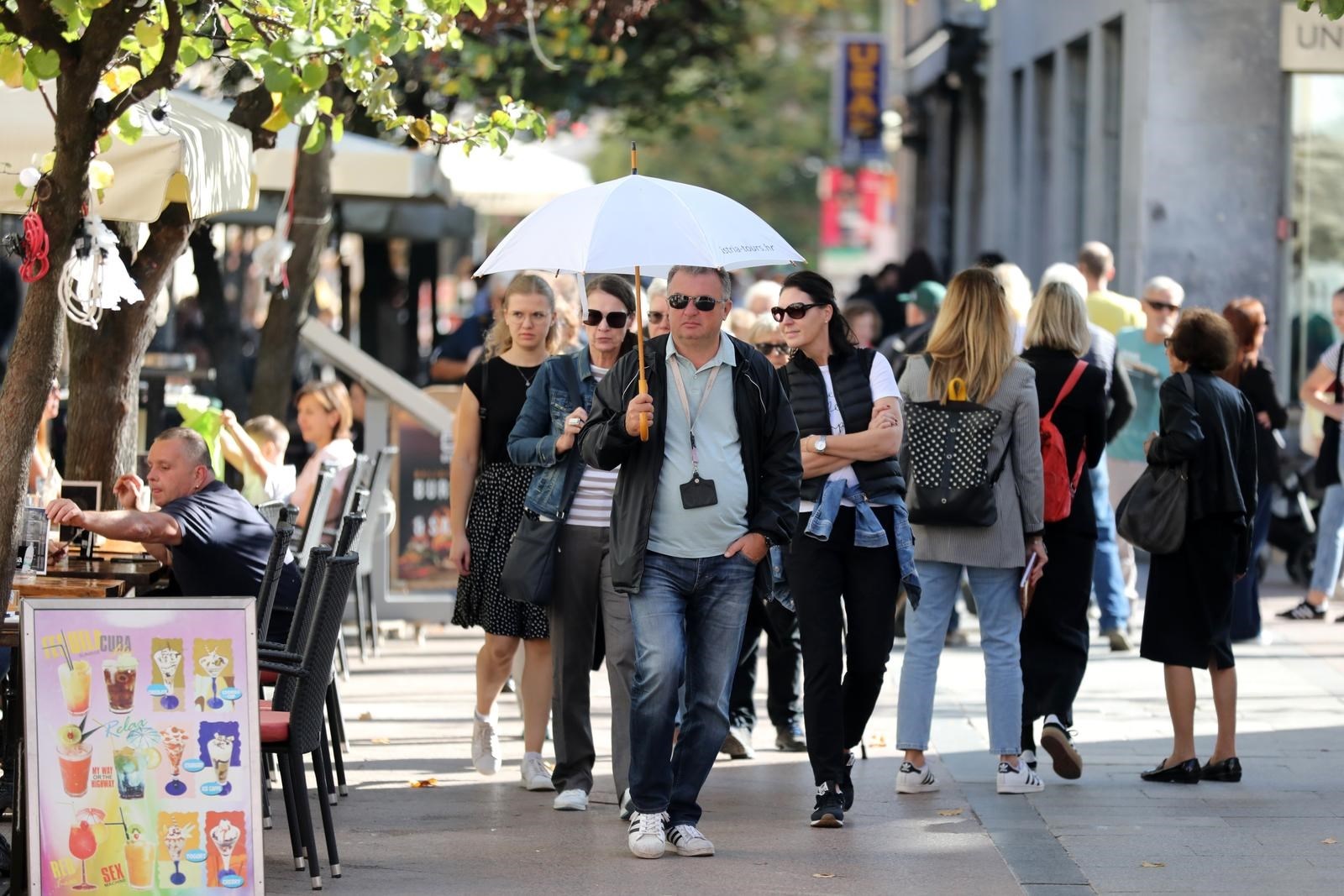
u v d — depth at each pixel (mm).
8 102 23609
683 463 20844
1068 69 65312
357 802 24312
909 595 22922
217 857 18016
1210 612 25531
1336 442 40938
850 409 22750
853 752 27922
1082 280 30859
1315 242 51719
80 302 22109
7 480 19203
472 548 25094
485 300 55938
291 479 32719
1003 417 24250
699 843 21375
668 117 74250
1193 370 25594
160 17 21344
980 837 22438
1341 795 24875
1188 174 51594
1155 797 24781
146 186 22828
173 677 18094
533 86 61250
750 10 74812
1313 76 51594
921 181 105938
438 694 32875
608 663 23234
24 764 18594
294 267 37219
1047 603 25500
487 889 19922
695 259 20750
